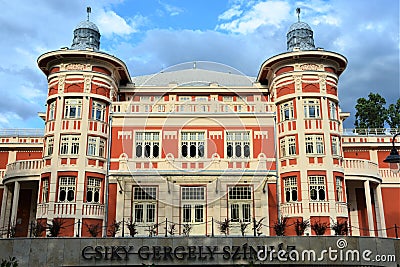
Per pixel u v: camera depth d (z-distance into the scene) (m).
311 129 28.30
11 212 30.55
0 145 34.31
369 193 29.69
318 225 24.02
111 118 28.75
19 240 19.05
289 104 29.17
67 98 28.33
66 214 26.06
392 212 32.59
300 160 27.64
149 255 19.28
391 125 45.72
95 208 26.81
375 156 34.22
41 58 28.97
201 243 19.62
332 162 27.84
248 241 19.78
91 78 28.66
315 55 28.98
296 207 26.94
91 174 27.28
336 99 29.55
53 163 27.03
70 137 27.61
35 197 31.89
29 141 34.88
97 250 19.16
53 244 19.09
